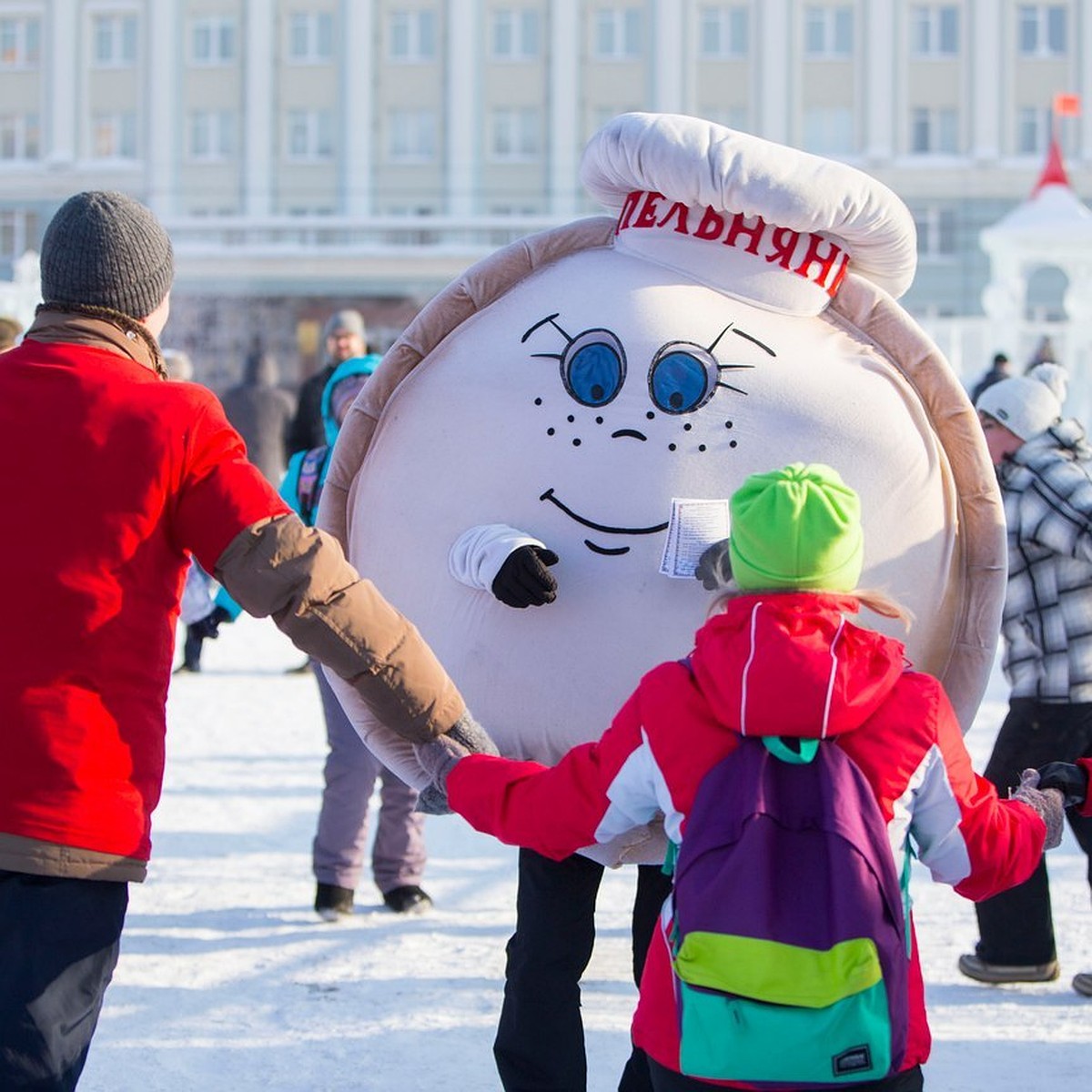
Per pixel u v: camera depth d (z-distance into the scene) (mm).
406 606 5156
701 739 3551
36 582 3771
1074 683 6754
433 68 65188
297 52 65875
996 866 3658
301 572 3814
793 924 3357
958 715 5055
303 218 64000
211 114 66438
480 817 3912
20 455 3846
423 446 5172
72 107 67312
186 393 3938
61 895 3705
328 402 8695
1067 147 64688
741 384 4934
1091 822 6770
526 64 64812
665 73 64188
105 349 4008
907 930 3545
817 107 64500
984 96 64188
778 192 4836
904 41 64062
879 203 4926
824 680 3432
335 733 7727
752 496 3641
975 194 64375
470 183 65000
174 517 3885
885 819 3512
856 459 4891
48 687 3740
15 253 68250
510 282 5266
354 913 7918
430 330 5223
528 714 4977
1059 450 6797
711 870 3426
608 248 5266
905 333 5035
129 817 3781
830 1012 3311
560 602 4914
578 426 4977
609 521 4902
